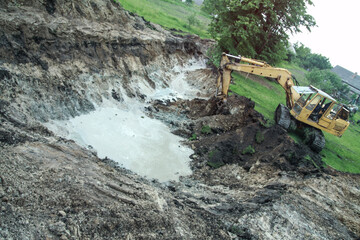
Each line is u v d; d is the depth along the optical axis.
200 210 9.06
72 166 8.38
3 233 5.77
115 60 16.39
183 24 34.53
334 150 16.92
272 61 28.16
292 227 8.96
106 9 18.33
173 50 23.44
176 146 13.18
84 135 11.53
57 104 11.76
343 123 14.78
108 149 11.32
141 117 14.66
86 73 14.11
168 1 44.00
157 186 10.07
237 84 23.83
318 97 14.78
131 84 16.77
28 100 10.70
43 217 6.51
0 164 7.25
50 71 12.29
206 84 21.81
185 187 10.59
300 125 15.72
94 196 7.57
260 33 26.03
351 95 43.84
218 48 25.38
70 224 6.56
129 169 10.69
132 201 7.93
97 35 15.40
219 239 7.96
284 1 24.56
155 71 20.20
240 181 11.72
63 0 14.80
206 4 28.47
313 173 12.10
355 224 9.75
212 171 12.14
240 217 8.99
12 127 9.08
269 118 17.36
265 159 12.66
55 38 13.07
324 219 9.63
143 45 19.38
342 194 11.31
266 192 10.48
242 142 13.52
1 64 10.62
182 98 19.02
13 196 6.66
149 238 7.04
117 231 6.93
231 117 15.38
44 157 8.27
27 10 12.83
